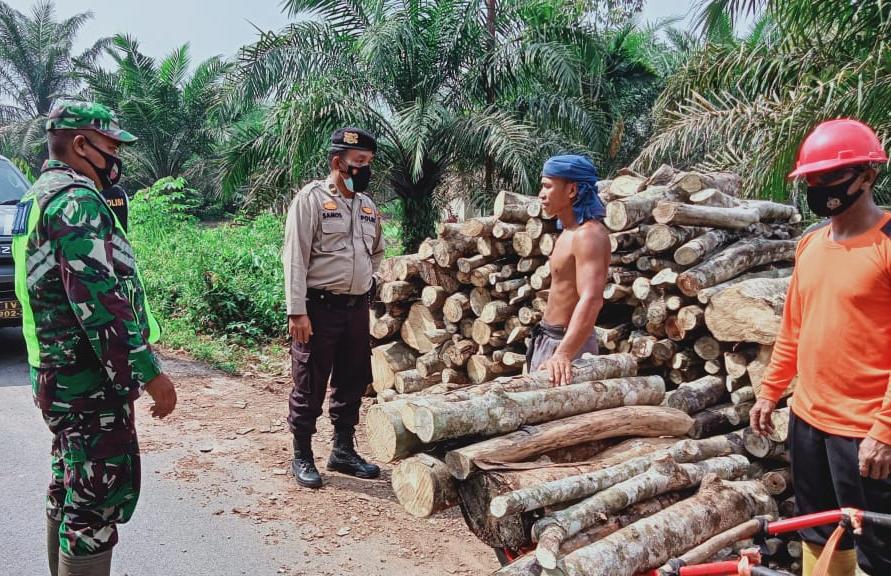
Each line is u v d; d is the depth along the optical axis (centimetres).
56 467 268
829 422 253
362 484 436
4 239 627
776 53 769
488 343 512
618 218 434
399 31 1059
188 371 665
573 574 229
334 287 414
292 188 1124
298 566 343
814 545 270
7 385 589
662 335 426
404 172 1130
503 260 521
